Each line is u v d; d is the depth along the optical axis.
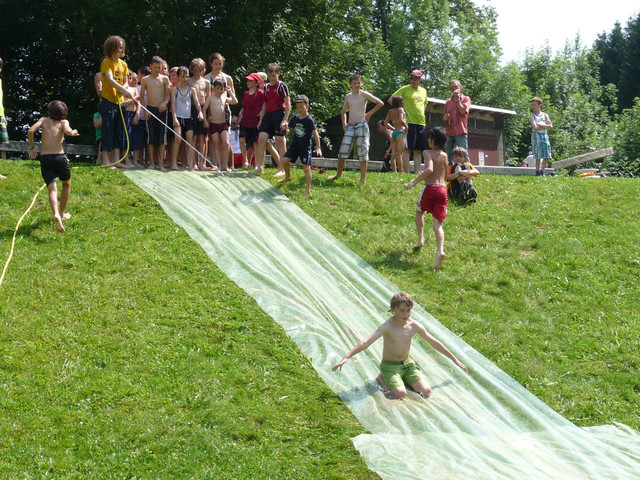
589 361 8.29
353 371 7.43
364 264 10.03
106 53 12.02
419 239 10.52
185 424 6.24
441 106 25.23
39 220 9.84
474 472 5.66
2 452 5.70
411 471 5.68
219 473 5.67
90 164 12.42
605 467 6.02
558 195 13.21
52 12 21.39
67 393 6.48
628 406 7.49
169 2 20.47
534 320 9.08
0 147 12.44
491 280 9.96
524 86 38.47
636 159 35.22
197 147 13.30
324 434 6.33
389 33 42.19
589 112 40.81
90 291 8.27
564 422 7.07
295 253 10.10
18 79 25.20
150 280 8.64
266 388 6.92
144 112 12.56
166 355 7.23
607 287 10.01
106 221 10.03
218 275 8.98
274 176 12.83
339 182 12.91
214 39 22.38
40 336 7.32
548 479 5.65
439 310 9.08
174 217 10.38
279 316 8.28
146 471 5.65
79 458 5.73
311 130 11.96
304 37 26.89
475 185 13.46
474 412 6.95
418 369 7.42
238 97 23.48
